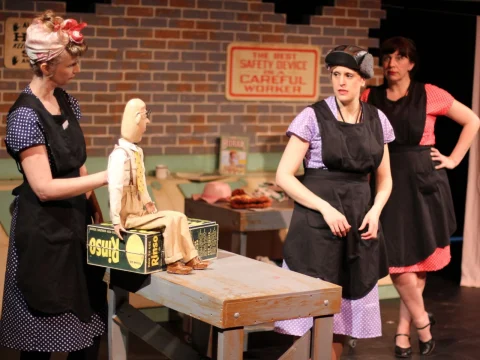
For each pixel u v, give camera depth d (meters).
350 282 3.26
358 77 3.22
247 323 2.44
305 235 3.25
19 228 2.82
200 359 3.10
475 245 5.93
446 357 4.41
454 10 6.02
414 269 4.27
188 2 5.31
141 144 5.30
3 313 2.94
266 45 5.56
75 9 5.36
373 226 3.27
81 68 5.06
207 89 5.45
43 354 2.98
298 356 2.68
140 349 4.37
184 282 2.56
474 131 4.37
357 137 3.23
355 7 5.78
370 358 4.36
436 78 6.89
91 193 3.04
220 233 5.00
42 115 2.77
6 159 4.91
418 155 4.23
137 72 5.22
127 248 2.64
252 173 5.58
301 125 3.26
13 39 4.86
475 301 5.59
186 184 5.21
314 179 3.29
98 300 2.96
